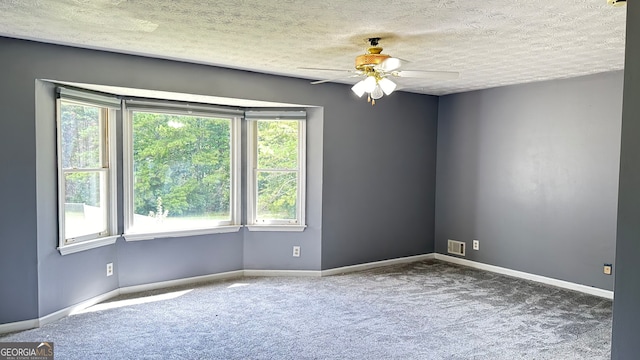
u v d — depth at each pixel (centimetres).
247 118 531
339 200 554
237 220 539
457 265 602
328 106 537
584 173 480
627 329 162
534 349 339
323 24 306
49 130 379
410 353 330
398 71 339
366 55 332
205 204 521
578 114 484
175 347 335
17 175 355
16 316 361
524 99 532
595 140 470
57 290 389
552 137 507
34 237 364
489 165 572
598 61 412
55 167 386
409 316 406
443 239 632
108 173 448
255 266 545
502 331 373
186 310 416
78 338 349
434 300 452
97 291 434
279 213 550
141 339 349
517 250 544
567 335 366
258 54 400
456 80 514
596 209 471
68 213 408
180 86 438
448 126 623
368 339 354
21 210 358
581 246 484
